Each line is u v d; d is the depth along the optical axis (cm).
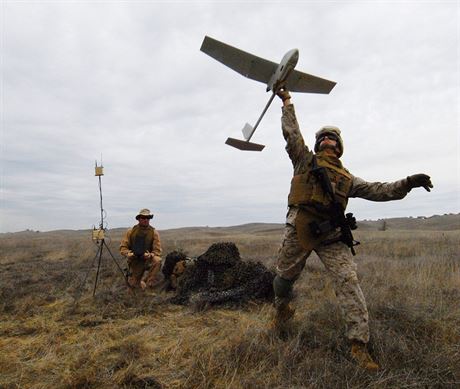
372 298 457
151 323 462
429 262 818
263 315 470
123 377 298
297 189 342
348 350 321
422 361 294
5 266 1120
